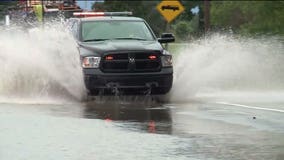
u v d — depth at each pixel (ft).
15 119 96.53
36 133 85.20
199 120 96.68
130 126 91.30
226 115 101.71
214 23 419.74
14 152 73.77
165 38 130.82
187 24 499.51
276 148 75.77
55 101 120.88
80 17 139.54
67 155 72.38
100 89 117.60
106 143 78.79
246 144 78.13
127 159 70.33
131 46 119.24
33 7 226.58
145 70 118.62
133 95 120.78
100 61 117.29
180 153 73.15
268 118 97.86
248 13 378.53
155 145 77.51
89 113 103.81
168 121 95.76
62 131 86.84
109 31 128.67
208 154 72.59
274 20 274.36
